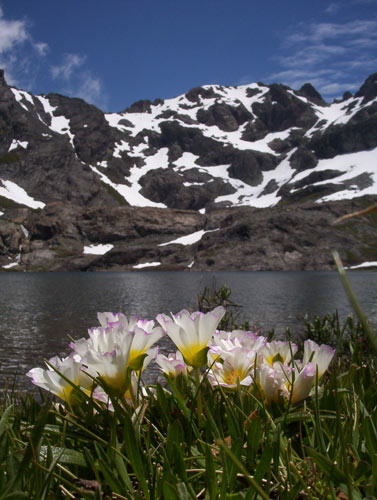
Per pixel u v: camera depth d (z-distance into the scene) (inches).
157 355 61.0
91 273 5669.3
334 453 49.9
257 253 5821.9
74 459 46.8
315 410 48.9
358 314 25.7
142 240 6909.5
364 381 79.4
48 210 7194.9
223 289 251.1
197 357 53.4
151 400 61.1
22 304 1708.9
